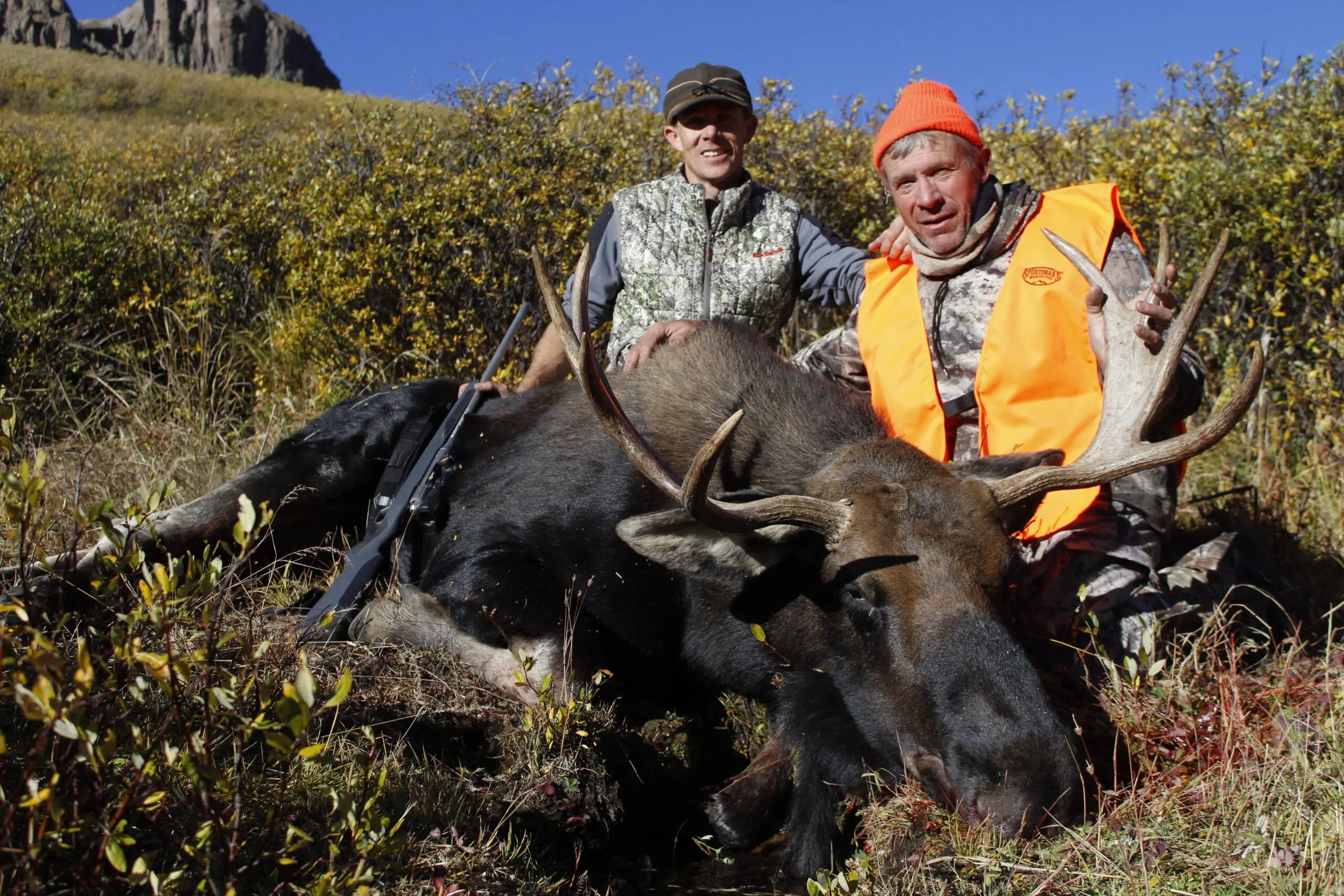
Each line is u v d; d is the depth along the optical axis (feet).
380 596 14.99
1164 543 14.52
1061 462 12.59
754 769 12.92
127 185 39.11
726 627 13.17
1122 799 11.07
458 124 26.61
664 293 18.20
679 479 13.52
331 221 24.73
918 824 10.99
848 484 11.94
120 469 19.04
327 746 8.58
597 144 27.48
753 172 26.66
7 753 8.80
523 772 11.82
